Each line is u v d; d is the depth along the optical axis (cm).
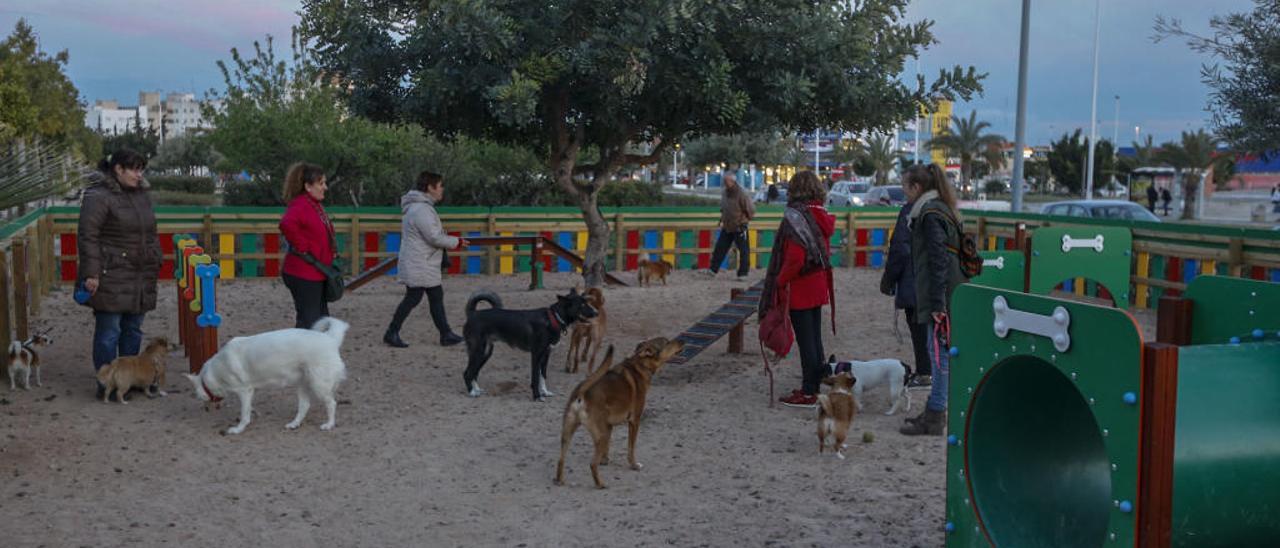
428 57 1069
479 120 1157
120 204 772
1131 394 322
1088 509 409
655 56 1026
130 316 808
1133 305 1345
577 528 520
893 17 1102
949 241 660
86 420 712
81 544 487
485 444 677
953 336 411
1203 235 1220
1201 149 4603
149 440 669
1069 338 346
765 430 712
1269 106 1384
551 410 768
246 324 1141
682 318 1205
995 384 398
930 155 8619
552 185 2555
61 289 1398
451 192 2462
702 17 1009
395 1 1105
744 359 966
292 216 855
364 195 2423
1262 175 7894
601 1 1030
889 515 534
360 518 535
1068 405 414
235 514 538
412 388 838
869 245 1838
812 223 759
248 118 2264
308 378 696
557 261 1702
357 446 669
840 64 1052
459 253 1634
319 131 2250
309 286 865
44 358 921
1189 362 323
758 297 954
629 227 1733
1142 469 322
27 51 3347
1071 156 6744
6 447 642
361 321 1160
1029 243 820
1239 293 452
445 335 1019
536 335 793
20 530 502
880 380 747
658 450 663
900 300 796
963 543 407
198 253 905
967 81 1100
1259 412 332
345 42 1089
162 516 531
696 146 5238
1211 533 329
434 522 530
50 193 721
